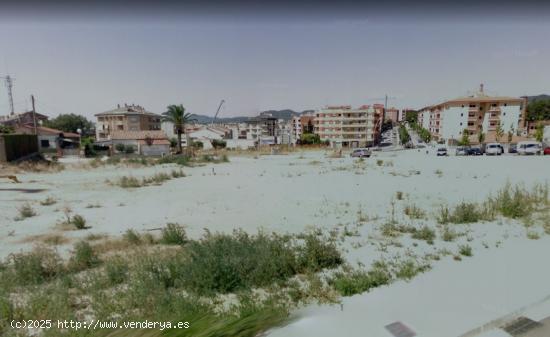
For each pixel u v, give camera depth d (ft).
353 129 278.67
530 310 10.54
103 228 27.66
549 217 23.71
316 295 12.53
